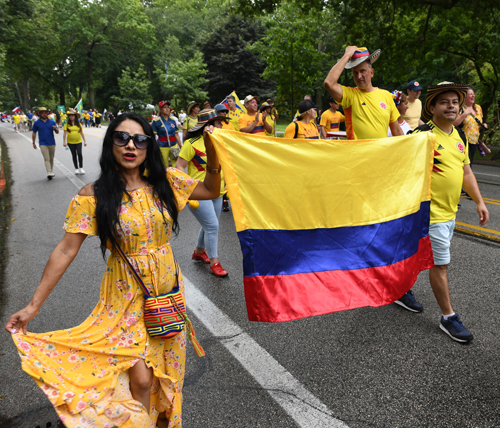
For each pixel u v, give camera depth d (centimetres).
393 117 360
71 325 343
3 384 268
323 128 916
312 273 244
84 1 4878
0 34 2719
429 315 347
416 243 292
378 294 264
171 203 195
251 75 4162
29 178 1076
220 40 4262
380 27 1509
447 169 303
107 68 5084
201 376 271
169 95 4822
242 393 253
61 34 4759
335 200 250
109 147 186
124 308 185
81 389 171
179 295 195
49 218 693
